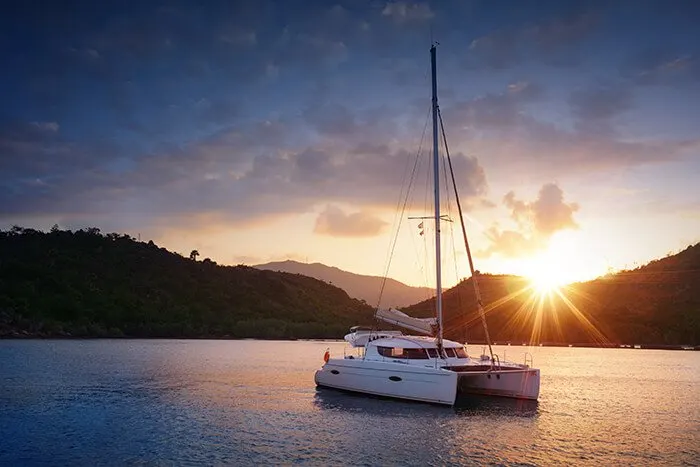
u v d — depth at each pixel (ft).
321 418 90.58
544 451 73.20
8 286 411.95
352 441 76.13
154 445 73.87
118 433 80.74
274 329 441.68
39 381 139.03
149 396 114.83
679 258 600.80
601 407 109.91
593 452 73.41
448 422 88.07
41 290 427.33
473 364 107.86
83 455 69.15
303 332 445.37
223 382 139.95
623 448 75.92
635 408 110.11
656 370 202.90
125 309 431.02
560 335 410.11
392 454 70.13
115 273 525.75
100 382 138.41
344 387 114.32
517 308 433.48
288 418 90.74
